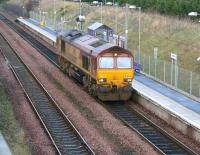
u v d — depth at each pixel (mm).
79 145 29516
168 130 33875
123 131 32406
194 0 67500
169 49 59906
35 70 58281
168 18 70500
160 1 77000
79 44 48781
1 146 27109
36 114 37188
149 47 64688
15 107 39188
